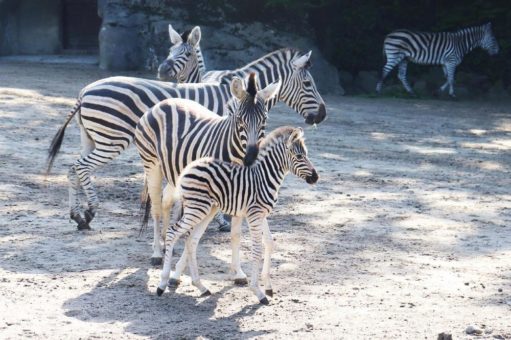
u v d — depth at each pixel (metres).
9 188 14.72
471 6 35.47
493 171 18.73
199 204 9.48
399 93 31.98
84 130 12.74
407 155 20.12
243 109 9.95
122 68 32.62
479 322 9.16
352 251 12.03
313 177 9.62
